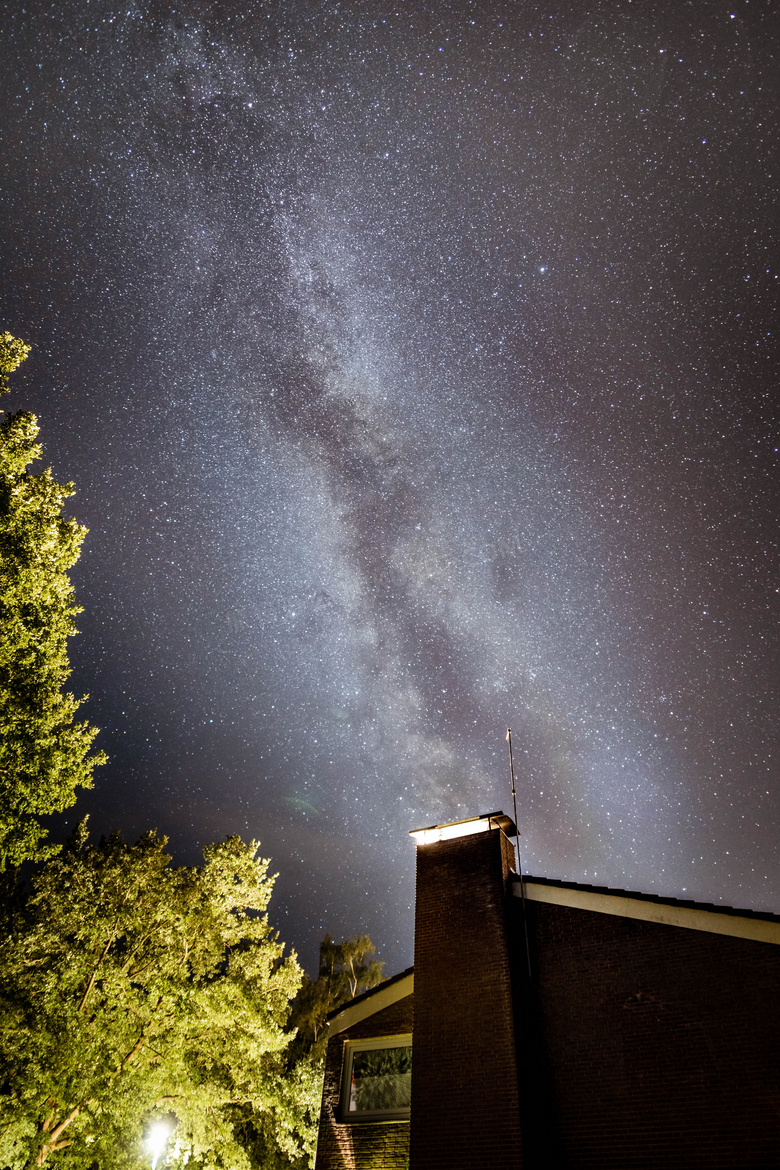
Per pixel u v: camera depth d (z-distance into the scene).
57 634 15.10
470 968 10.62
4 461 14.62
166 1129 15.76
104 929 16.66
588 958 10.32
